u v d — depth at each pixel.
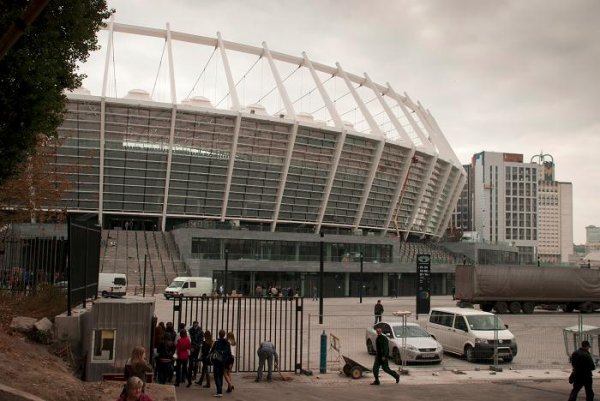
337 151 81.62
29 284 16.39
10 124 14.54
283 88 79.12
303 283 67.38
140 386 7.66
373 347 21.73
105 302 14.02
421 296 37.69
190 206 78.38
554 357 21.91
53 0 14.20
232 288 63.28
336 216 87.94
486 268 40.81
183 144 75.12
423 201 100.31
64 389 10.48
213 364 14.23
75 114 69.81
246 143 77.81
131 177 75.19
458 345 21.31
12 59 13.57
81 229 15.65
